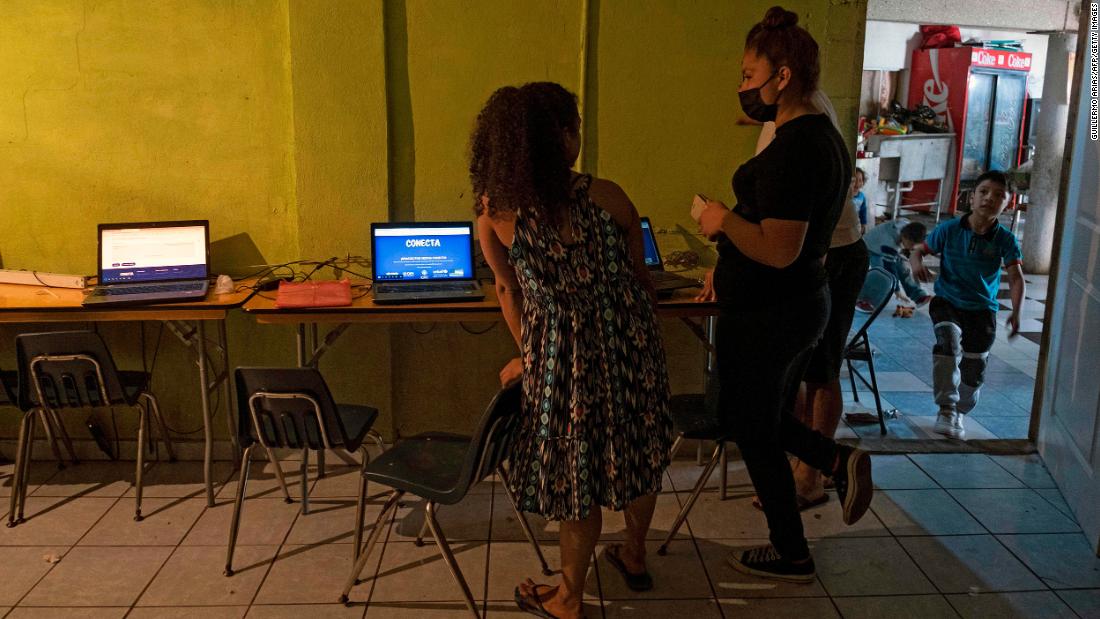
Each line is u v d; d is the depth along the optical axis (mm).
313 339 3564
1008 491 3436
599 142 3500
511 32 3393
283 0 3309
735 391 2619
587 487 2262
